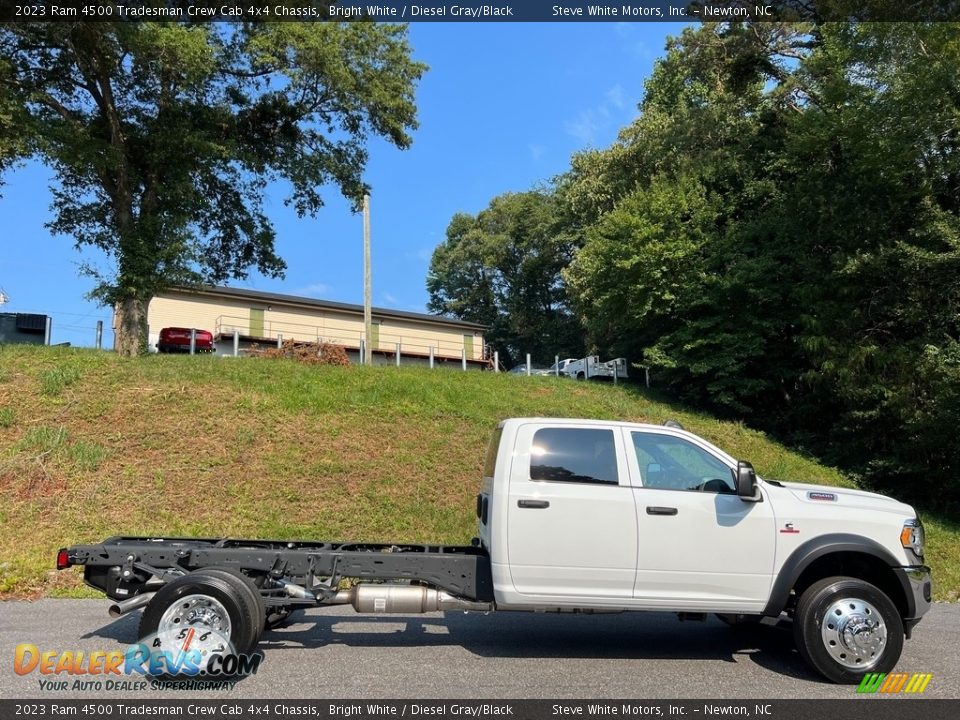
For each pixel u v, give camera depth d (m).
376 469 12.23
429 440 13.77
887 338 16.91
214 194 21.19
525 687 4.86
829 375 16.88
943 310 15.37
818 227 18.53
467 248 60.00
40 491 10.39
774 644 6.26
